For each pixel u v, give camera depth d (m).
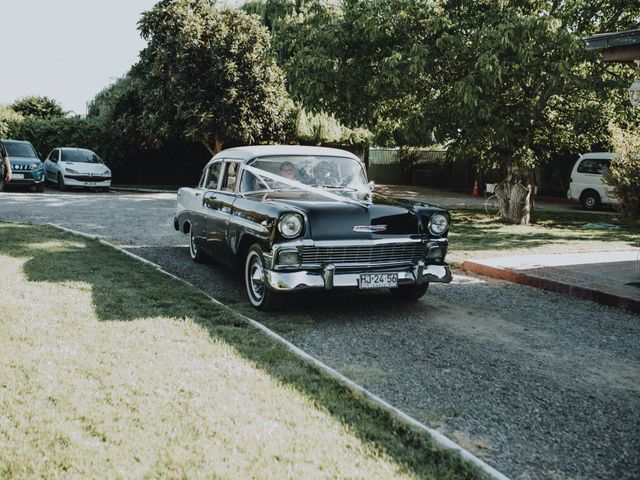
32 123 23.95
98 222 11.97
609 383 4.27
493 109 12.58
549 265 8.34
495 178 25.41
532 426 3.52
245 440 3.02
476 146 13.72
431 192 26.31
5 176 18.19
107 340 4.46
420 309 6.21
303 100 13.95
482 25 12.07
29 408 3.26
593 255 9.33
